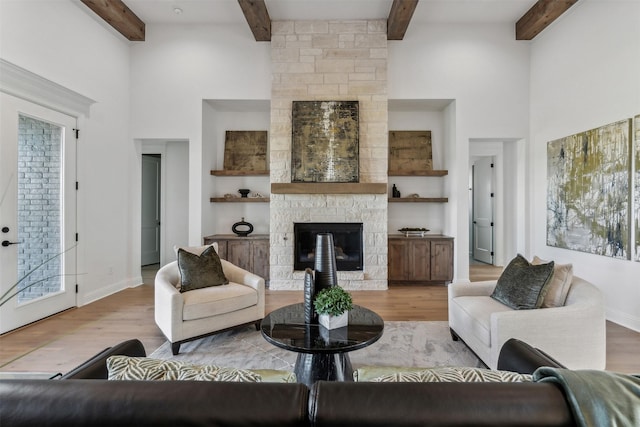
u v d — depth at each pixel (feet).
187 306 8.33
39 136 10.68
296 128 14.71
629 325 9.99
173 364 3.10
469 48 15.17
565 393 2.27
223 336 9.38
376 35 14.88
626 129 10.10
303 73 14.90
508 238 18.28
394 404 2.19
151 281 16.29
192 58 15.20
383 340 9.14
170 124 15.23
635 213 9.84
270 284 14.94
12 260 9.66
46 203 10.98
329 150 14.67
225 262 10.98
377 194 14.82
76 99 11.96
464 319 8.09
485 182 20.92
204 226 15.67
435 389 2.28
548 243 13.83
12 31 9.59
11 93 9.53
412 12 12.92
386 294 14.06
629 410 2.17
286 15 14.48
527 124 15.19
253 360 7.91
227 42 15.24
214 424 2.14
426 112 17.26
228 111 17.20
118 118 14.42
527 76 15.17
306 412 2.20
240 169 16.92
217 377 2.95
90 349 8.49
